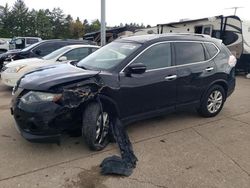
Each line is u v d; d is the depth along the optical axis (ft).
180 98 19.06
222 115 22.08
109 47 19.03
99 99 15.40
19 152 15.33
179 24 54.08
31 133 14.38
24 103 14.48
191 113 22.29
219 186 12.59
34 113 14.10
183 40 19.39
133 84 16.61
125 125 17.48
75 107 14.55
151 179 13.01
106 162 14.03
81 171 13.61
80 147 15.94
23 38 73.87
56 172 13.50
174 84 18.43
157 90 17.67
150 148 16.05
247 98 28.22
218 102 21.57
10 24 236.84
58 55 30.76
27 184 12.56
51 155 15.05
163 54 18.21
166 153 15.48
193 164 14.38
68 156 14.97
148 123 19.89
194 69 19.43
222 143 16.89
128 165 13.99
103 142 16.01
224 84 21.56
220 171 13.79
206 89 20.39
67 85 14.56
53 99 14.20
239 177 13.30
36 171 13.56
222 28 47.91
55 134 14.46
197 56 19.94
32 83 14.84
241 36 46.24
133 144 16.51
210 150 15.94
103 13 41.91
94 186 12.48
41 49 37.37
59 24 284.61
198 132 18.47
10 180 12.83
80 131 15.79
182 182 12.83
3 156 14.87
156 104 17.94
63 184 12.59
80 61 19.19
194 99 19.92
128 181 12.84
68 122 14.60
